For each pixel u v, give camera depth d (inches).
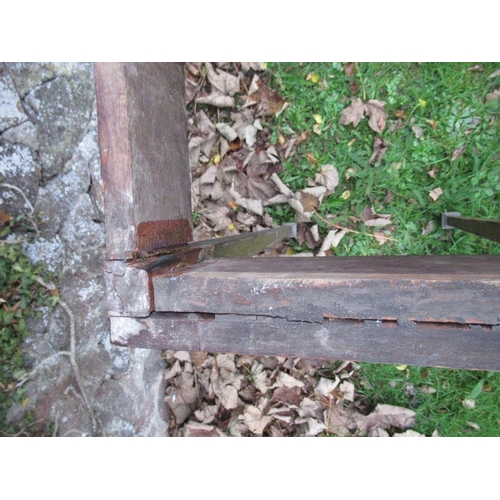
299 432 73.1
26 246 60.8
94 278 66.5
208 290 25.0
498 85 66.4
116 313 26.5
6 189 58.8
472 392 70.2
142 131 27.4
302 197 72.5
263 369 74.9
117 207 25.7
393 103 69.6
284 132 73.2
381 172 70.9
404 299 22.1
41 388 61.3
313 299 23.4
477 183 68.4
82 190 64.1
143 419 70.2
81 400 66.0
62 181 62.7
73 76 61.6
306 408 73.5
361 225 72.1
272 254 74.7
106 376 68.2
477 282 21.0
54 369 63.0
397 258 32.2
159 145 30.4
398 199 71.1
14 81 57.9
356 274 23.8
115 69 25.1
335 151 72.0
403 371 72.7
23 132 59.3
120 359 68.7
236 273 25.5
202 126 75.5
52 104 60.5
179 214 34.2
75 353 65.3
